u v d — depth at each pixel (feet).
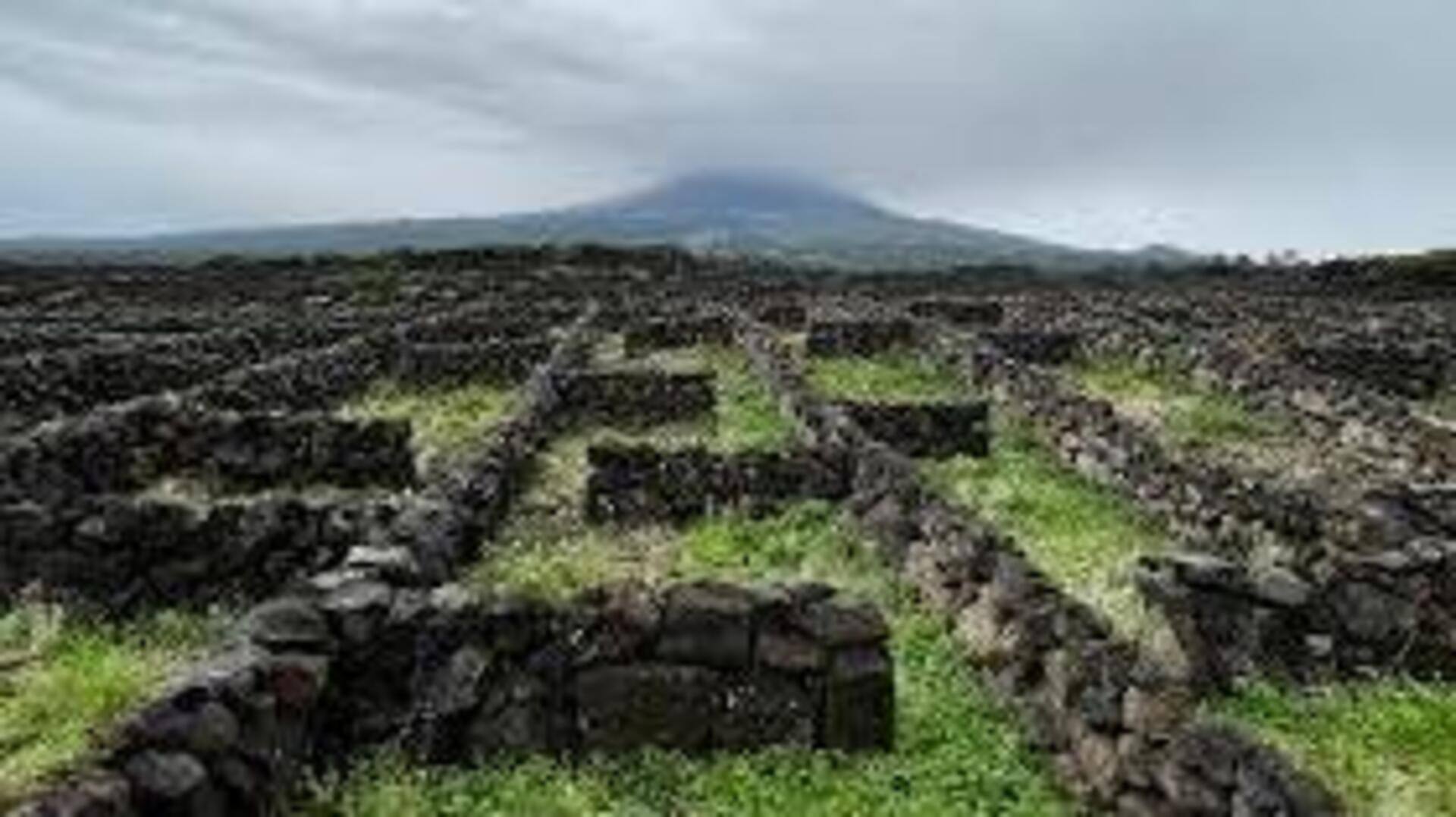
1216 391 108.68
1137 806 35.86
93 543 52.65
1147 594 48.26
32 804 29.94
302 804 36.68
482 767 39.70
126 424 71.10
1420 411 110.32
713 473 67.15
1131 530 66.28
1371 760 40.70
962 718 43.39
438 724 39.96
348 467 72.74
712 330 144.36
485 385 113.09
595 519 66.44
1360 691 45.96
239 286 223.51
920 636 49.88
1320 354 121.60
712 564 60.13
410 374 112.37
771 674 41.06
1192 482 64.69
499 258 288.92
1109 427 75.20
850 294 213.87
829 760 40.47
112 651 48.47
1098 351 128.26
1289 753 40.09
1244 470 68.69
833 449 67.72
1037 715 41.52
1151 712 36.24
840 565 59.41
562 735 40.40
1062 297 209.46
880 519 60.49
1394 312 188.03
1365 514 56.75
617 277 256.73
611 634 40.86
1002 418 92.17
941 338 124.47
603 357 131.23
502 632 40.70
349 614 40.32
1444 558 48.26
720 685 40.88
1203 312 169.89
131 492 68.95
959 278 271.49
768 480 67.21
